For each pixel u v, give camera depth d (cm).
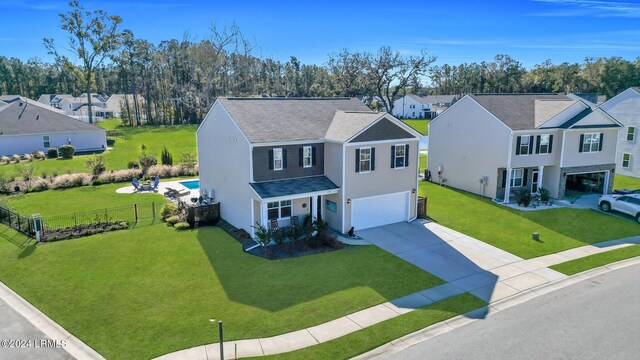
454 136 3572
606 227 2589
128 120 9556
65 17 6962
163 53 9162
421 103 11694
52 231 2319
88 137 5438
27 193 3284
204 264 1938
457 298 1645
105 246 2152
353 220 2456
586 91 10481
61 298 1606
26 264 1916
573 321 1474
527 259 2066
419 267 1944
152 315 1485
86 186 3544
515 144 3083
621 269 1950
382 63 7531
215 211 2577
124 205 2934
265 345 1315
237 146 2361
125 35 7562
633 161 4081
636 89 4006
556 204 3117
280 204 2336
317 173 2495
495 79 11438
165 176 3938
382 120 2442
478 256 2094
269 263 1958
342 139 2338
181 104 9081
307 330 1404
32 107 5350
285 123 2492
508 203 3127
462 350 1302
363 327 1424
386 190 2548
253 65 8588
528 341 1350
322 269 1900
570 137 3206
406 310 1545
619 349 1306
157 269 1877
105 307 1541
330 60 8019
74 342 1328
